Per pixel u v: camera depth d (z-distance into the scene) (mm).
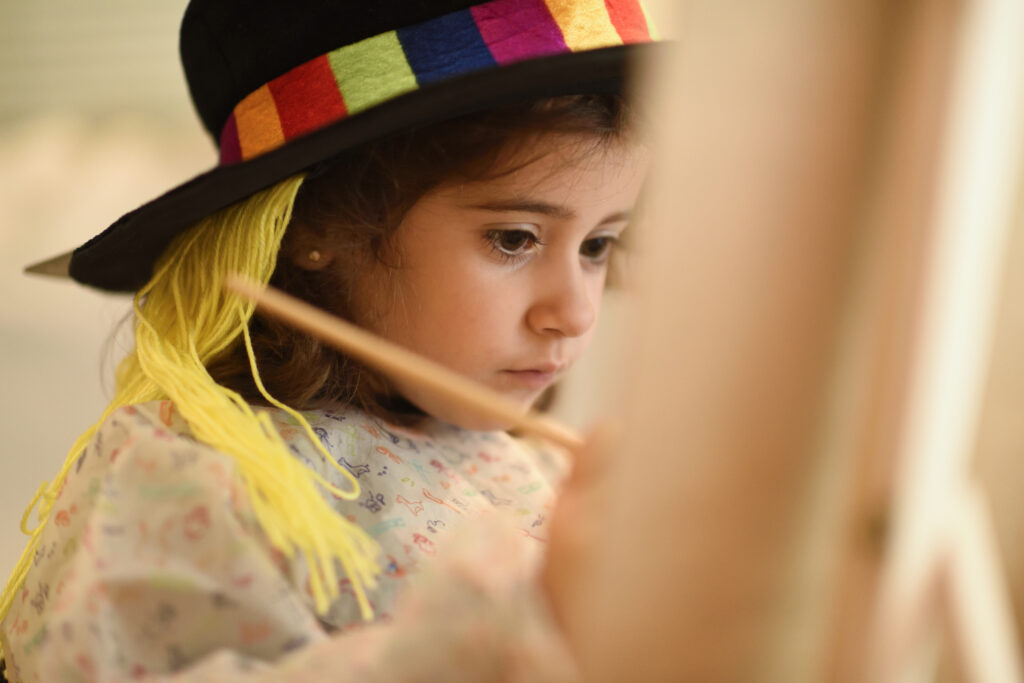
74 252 775
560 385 1008
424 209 703
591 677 306
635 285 309
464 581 427
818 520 287
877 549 280
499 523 450
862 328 278
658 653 298
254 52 692
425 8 663
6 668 640
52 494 691
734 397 285
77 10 3449
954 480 293
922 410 274
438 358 727
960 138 263
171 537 548
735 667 296
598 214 715
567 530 387
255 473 554
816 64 271
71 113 3336
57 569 595
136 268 777
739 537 290
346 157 704
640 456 295
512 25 671
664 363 290
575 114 677
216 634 531
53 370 2035
